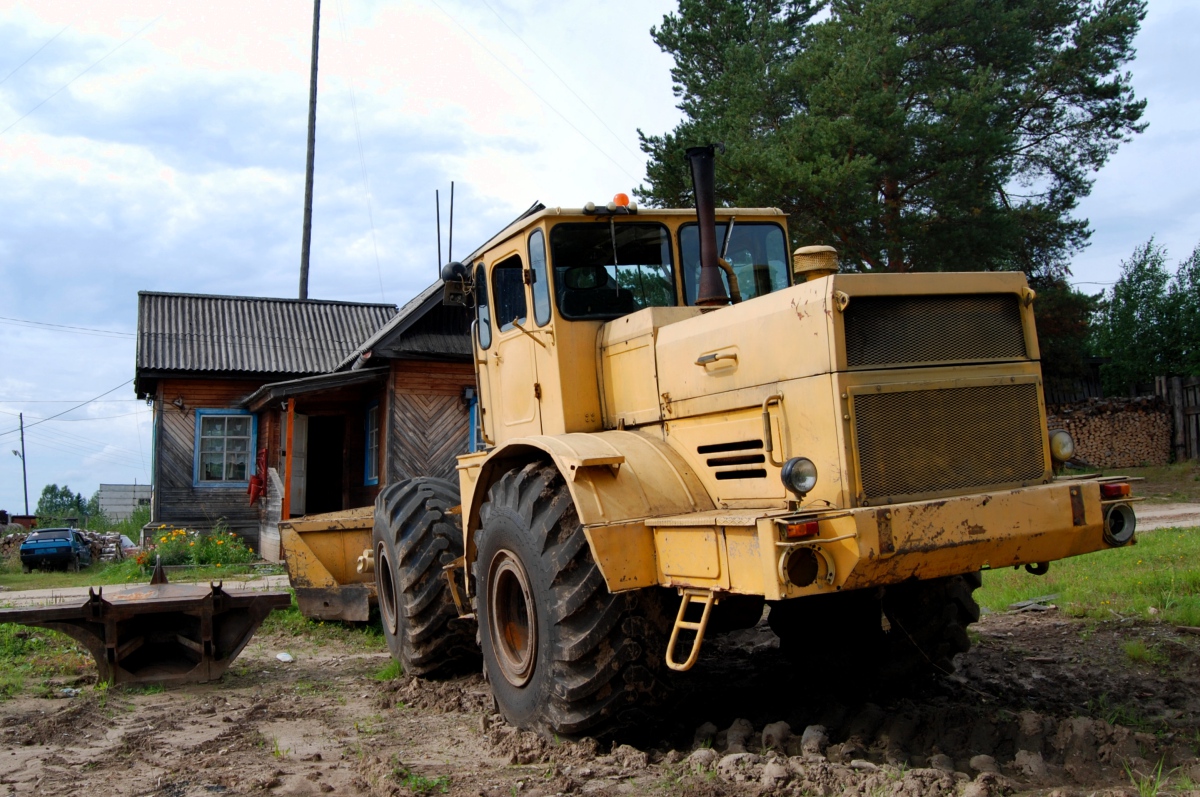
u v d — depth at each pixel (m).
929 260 18.20
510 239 5.38
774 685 5.09
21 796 3.72
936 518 3.38
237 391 18.53
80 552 20.81
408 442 15.55
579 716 4.06
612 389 4.84
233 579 12.93
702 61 21.56
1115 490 3.72
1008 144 18.19
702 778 3.57
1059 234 21.09
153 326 19.33
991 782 3.23
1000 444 3.77
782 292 3.84
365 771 3.92
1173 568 7.68
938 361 3.72
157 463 17.97
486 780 3.77
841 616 4.86
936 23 19.19
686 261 5.23
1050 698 4.58
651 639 4.04
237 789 3.77
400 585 6.02
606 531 3.89
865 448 3.51
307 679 6.16
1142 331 22.53
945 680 4.95
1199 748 3.62
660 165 18.12
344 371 16.33
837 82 17.48
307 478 19.67
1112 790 3.12
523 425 5.32
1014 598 7.46
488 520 4.78
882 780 3.34
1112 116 20.08
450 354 15.60
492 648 4.80
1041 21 20.30
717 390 4.09
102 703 5.39
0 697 5.61
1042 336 21.72
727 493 4.04
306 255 28.20
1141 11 20.03
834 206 16.77
